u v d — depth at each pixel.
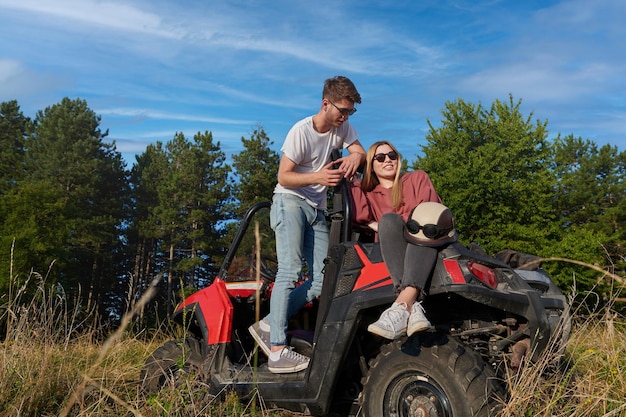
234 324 4.23
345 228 3.33
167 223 50.97
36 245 38.25
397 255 2.97
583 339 3.72
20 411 3.30
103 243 49.66
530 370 2.71
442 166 32.12
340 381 3.33
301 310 4.17
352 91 3.71
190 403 3.34
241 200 46.12
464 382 2.58
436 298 3.15
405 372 2.78
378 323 2.70
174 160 64.25
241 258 4.13
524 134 31.33
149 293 1.97
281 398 3.33
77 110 55.50
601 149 60.84
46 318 4.18
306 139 3.78
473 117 33.66
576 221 52.47
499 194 28.94
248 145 45.56
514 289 2.96
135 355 4.98
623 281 3.06
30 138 55.25
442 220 2.91
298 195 3.74
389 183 3.78
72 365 3.99
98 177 51.50
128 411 3.25
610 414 2.77
